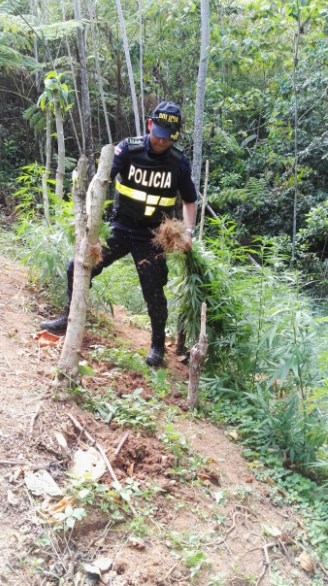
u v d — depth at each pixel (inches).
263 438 148.0
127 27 473.7
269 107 474.9
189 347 179.5
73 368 126.0
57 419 117.0
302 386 150.9
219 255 183.9
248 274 182.1
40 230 189.0
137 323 203.0
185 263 168.9
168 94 507.2
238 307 170.1
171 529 105.6
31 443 107.9
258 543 112.5
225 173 482.0
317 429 141.3
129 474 113.2
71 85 460.8
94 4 449.7
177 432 134.7
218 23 450.0
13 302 171.8
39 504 95.7
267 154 474.6
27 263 198.5
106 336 174.6
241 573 103.2
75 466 106.8
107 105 522.0
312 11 333.4
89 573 88.9
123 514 102.5
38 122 351.9
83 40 386.6
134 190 146.3
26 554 87.0
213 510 115.1
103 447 116.3
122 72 497.7
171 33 466.6
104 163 122.0
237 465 135.1
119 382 147.5
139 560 95.2
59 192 251.0
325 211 387.9
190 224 155.3
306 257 396.8
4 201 416.8
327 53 369.7
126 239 152.9
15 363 132.5
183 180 149.6
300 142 448.5
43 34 361.1
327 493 135.2
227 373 170.2
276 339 158.1
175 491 114.7
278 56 418.9
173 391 157.1
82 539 94.9
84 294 124.8
